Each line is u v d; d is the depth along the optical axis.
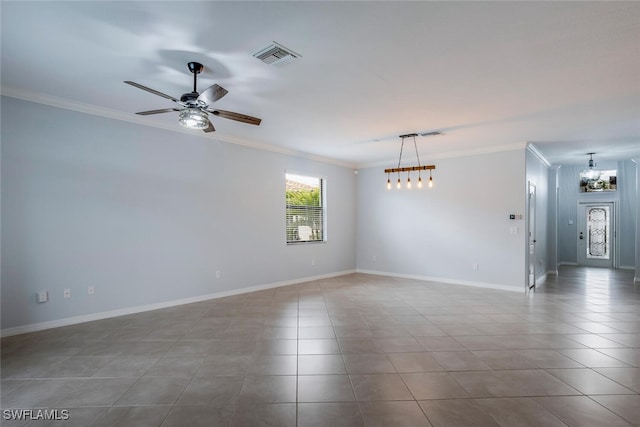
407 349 3.20
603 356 3.03
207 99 2.89
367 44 2.53
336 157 7.17
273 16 2.18
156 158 4.63
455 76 3.09
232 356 3.04
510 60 2.78
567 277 7.43
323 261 7.20
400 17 2.19
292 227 6.68
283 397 2.35
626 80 3.15
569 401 2.29
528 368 2.79
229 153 5.47
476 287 6.16
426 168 5.99
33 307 3.66
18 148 3.57
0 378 2.62
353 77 3.11
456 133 5.14
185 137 4.94
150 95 3.66
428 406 2.23
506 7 2.07
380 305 4.85
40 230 3.70
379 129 4.92
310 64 2.86
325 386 2.50
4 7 2.08
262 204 5.98
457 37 2.43
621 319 4.17
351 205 7.96
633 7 2.06
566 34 2.38
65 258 3.87
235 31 2.37
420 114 4.20
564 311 4.54
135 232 4.42
